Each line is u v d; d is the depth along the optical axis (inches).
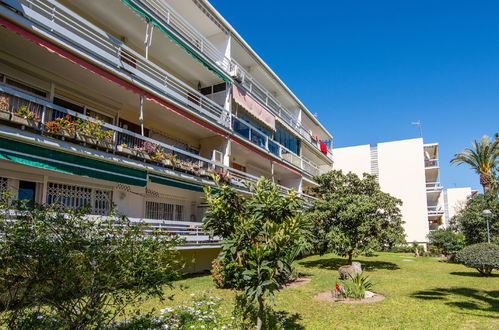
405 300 448.1
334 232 746.2
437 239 1261.1
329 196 829.2
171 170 585.0
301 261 968.9
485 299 459.8
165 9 647.1
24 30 383.2
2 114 353.1
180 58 698.2
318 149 1403.8
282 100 1202.0
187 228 595.2
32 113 382.9
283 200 273.9
